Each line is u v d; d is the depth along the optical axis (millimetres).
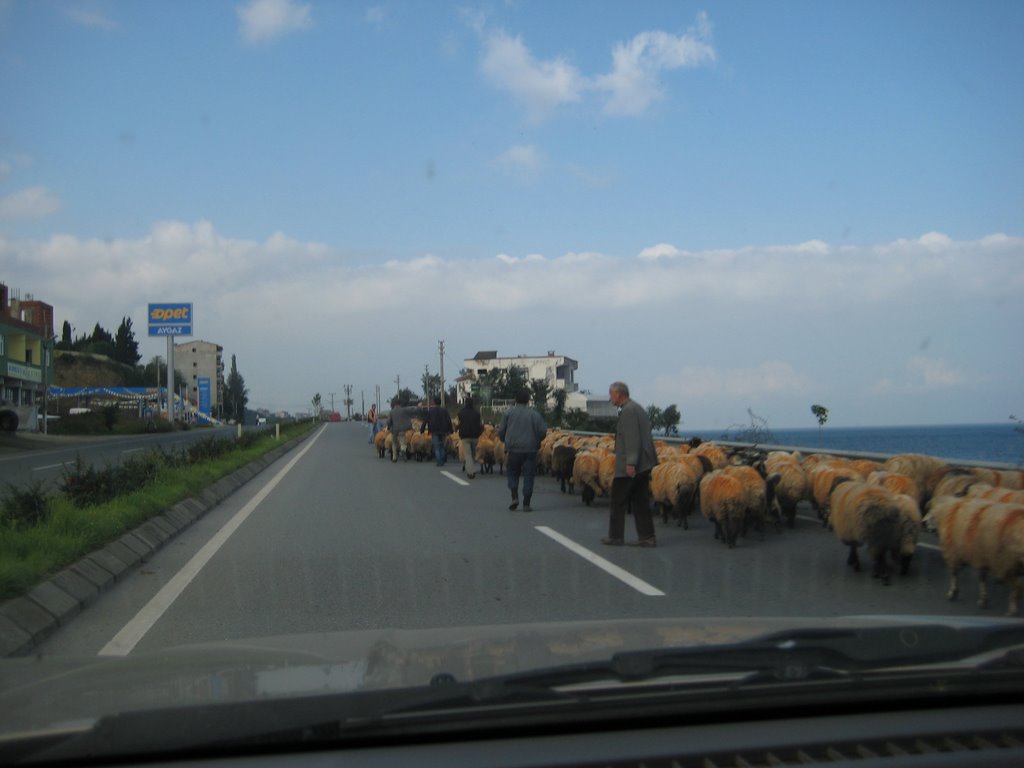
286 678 3182
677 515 14016
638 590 8719
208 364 151375
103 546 9742
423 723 2818
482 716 2842
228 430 71125
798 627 3703
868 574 9625
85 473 13086
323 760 2732
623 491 11523
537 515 14703
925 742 2951
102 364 122375
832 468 12578
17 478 21094
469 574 9539
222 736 2764
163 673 3439
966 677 3162
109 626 7355
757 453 16219
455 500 16969
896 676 3119
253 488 19688
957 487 10945
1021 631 3525
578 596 8438
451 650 3512
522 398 15406
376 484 20469
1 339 55594
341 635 4148
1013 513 7504
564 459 18031
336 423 106562
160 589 8812
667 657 3180
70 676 3502
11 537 8875
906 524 9062
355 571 9703
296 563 10195
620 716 2922
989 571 7918
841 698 3080
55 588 7762
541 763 2711
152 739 2750
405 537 12195
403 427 28781
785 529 13203
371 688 2922
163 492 14016
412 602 8188
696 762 2777
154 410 91562
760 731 2947
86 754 2730
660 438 24500
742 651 3227
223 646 3961
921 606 8055
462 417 22344
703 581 9195
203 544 11664
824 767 2783
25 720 2871
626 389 11711
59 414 79188
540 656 3334
